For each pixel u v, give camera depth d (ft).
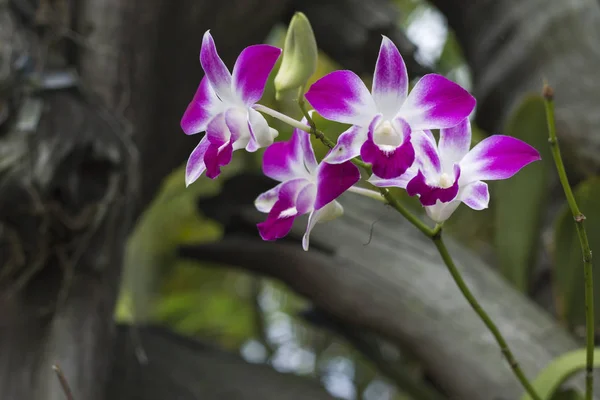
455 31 5.32
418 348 3.63
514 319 3.47
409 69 3.81
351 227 4.11
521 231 3.69
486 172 2.11
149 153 3.88
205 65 2.06
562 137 4.05
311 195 2.14
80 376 2.83
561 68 4.25
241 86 2.06
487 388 3.30
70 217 2.85
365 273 3.89
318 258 4.06
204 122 2.09
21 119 2.82
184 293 6.97
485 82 4.74
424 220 4.18
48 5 3.23
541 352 3.31
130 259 6.11
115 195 2.96
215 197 4.50
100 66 3.44
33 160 2.80
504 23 4.66
